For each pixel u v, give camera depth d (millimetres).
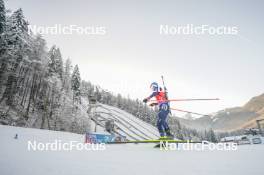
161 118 7980
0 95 36500
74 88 62375
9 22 34781
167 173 2586
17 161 3375
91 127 63406
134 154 5152
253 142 16078
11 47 32750
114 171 2727
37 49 41594
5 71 33875
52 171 2652
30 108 42438
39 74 43125
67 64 58656
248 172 2453
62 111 46969
